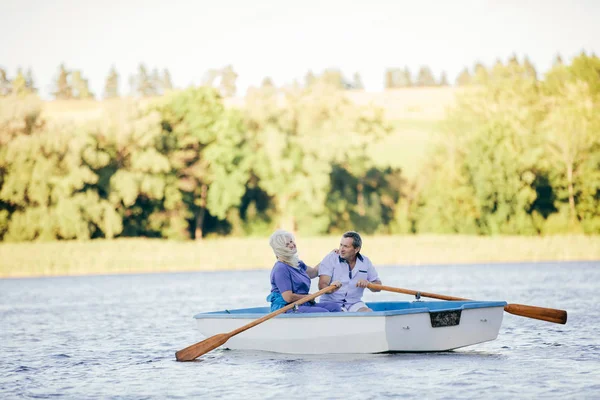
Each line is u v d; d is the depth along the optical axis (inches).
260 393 329.7
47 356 454.0
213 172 2218.3
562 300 754.8
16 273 1620.3
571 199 2154.3
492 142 2170.3
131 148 2138.3
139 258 1672.0
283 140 2190.0
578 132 2172.7
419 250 1747.0
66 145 2100.1
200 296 917.2
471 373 361.1
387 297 868.0
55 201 2078.0
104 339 529.7
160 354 454.0
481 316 416.2
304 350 415.8
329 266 429.4
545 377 350.9
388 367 378.3
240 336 436.1
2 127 2124.8
